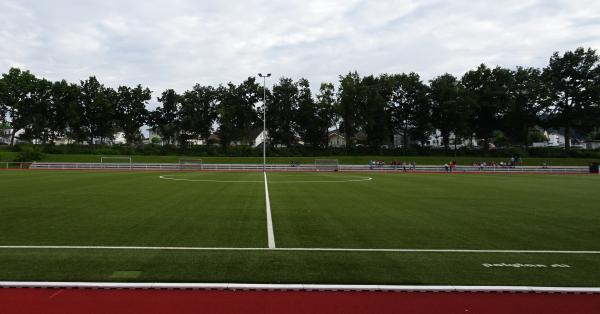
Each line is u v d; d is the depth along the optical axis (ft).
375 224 36.11
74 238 29.17
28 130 220.02
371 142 236.43
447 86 222.89
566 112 231.91
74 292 17.76
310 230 33.04
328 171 150.92
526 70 225.15
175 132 240.32
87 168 155.43
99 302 16.65
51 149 198.49
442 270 21.75
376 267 22.25
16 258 23.25
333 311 16.01
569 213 44.21
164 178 95.20
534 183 90.89
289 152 217.77
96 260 22.97
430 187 76.13
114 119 234.58
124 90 230.27
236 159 197.77
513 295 18.17
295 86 229.66
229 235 30.71
